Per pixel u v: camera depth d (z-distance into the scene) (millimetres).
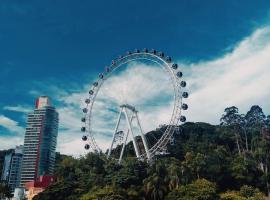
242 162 159375
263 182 153125
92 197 131625
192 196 124750
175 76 166500
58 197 149250
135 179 148000
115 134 180625
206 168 149250
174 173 138375
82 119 185250
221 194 137250
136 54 179250
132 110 178500
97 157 177125
